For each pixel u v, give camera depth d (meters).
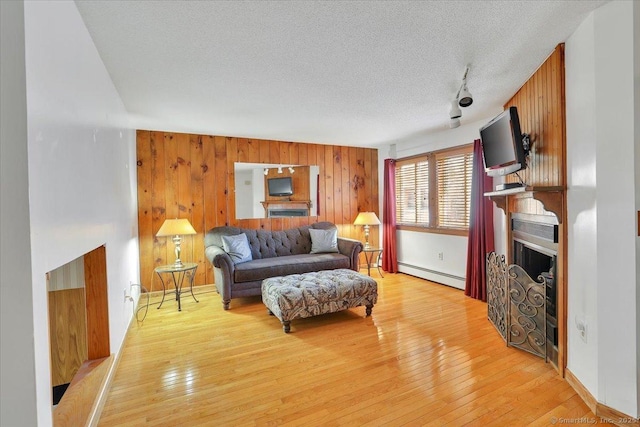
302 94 2.98
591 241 1.86
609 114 1.74
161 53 2.15
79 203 1.64
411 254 5.27
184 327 3.18
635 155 1.66
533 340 2.49
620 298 1.72
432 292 4.29
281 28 1.88
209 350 2.67
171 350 2.67
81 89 1.72
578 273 2.01
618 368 1.73
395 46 2.12
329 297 3.16
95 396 1.82
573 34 1.99
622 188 1.70
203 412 1.87
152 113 3.47
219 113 3.53
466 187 4.25
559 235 2.19
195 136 4.57
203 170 4.62
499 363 2.38
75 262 2.23
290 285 3.23
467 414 1.81
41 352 1.17
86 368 2.10
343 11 1.72
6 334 1.09
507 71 2.54
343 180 5.71
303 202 5.36
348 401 1.95
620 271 1.72
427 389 2.06
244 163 4.89
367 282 3.36
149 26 1.83
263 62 2.32
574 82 2.00
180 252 4.46
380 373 2.26
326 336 2.92
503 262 2.79
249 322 3.32
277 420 1.79
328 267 4.42
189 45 2.06
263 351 2.63
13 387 1.10
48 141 1.27
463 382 2.14
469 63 2.39
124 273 2.98
